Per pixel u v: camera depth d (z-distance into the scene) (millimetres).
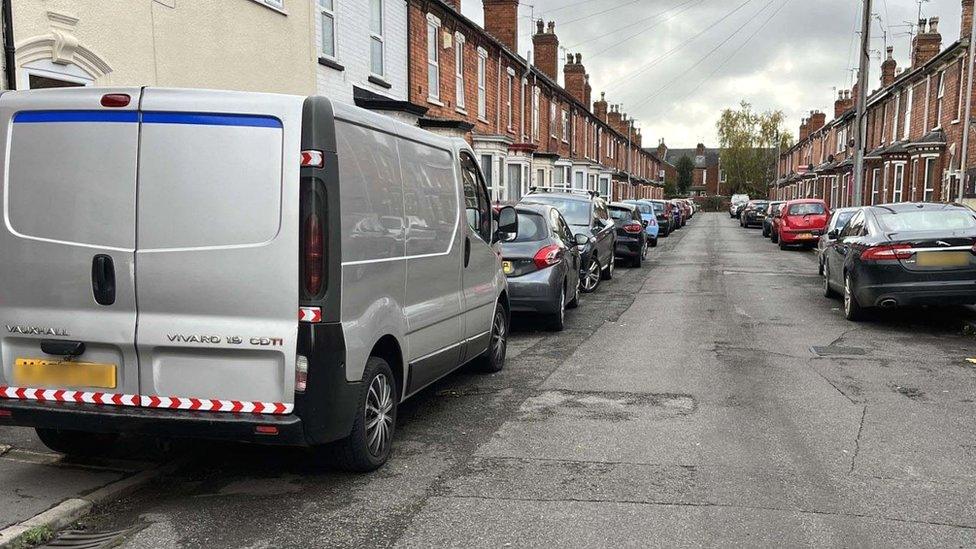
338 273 4277
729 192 116438
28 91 4348
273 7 11859
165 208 4215
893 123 34094
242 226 4184
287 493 4551
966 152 20188
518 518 4145
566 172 36500
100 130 4258
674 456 5148
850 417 6059
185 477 4832
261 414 4246
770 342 9336
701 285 15750
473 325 6797
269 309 4188
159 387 4316
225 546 3834
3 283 4418
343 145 4422
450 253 6188
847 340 9445
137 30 8766
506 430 5773
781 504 4328
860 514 4191
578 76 43781
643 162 75125
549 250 9922
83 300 4320
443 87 20766
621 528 4012
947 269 9633
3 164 4371
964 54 24797
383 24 16922
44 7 7434
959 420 5977
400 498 4449
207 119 4180
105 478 4672
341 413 4355
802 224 26344
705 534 3936
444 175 6184
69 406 4363
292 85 12578
